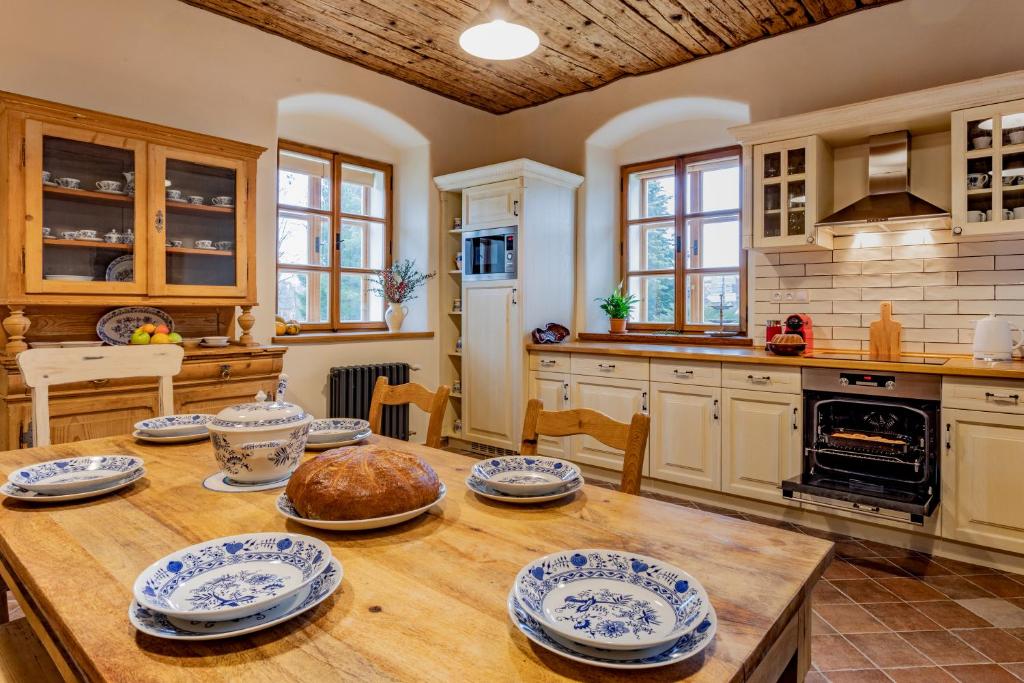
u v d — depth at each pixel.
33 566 0.92
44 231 2.59
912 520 2.45
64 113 2.60
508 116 5.11
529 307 4.21
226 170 3.17
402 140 4.68
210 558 0.88
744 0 3.29
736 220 4.23
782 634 0.84
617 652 0.67
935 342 3.17
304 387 3.94
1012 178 2.71
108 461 1.43
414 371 4.59
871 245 3.38
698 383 3.39
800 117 3.22
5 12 2.78
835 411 3.01
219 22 3.48
